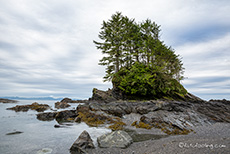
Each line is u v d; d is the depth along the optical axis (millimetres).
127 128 12922
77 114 18672
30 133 10680
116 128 12719
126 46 36000
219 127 13781
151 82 28984
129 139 8961
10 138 9273
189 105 21391
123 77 32250
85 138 8352
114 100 27203
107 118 15781
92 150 7578
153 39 35719
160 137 10453
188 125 14008
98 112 17766
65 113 18203
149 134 11203
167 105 19125
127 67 35156
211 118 16656
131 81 29375
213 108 20766
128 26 37438
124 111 18516
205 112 18656
